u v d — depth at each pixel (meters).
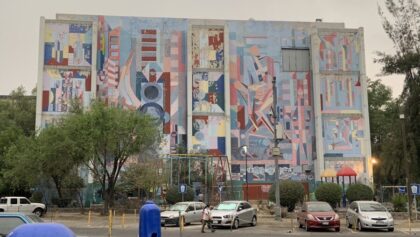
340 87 71.38
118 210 47.78
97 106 44.69
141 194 55.72
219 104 69.94
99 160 44.66
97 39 69.19
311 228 27.39
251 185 68.00
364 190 43.62
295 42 73.50
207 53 70.88
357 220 27.77
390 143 40.81
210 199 54.06
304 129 70.75
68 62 67.75
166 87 69.62
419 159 37.50
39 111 65.38
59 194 54.41
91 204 57.19
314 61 71.25
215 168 60.75
